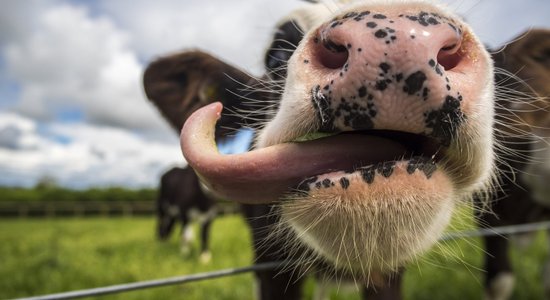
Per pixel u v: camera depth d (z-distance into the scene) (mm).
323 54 273
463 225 405
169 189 2336
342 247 263
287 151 261
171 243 2246
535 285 975
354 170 250
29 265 1456
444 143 261
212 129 263
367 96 245
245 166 257
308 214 259
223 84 520
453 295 908
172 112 554
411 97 243
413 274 1012
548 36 488
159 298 1033
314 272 465
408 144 276
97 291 377
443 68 254
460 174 282
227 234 2355
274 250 492
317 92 262
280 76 401
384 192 246
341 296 888
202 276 424
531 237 1004
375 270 392
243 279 1146
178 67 550
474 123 264
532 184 758
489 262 840
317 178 256
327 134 268
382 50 240
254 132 410
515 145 513
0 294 1122
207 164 253
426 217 256
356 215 249
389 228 251
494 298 834
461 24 271
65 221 5320
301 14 451
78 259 1574
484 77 273
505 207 788
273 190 267
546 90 478
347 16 262
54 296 361
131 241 2330
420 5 261
